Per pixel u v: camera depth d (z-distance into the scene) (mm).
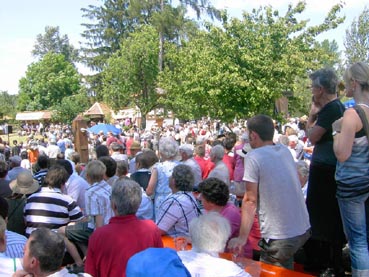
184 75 22281
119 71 34094
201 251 2820
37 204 4941
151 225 3291
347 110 2896
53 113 59719
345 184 3012
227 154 8234
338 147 2873
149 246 3189
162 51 35750
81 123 14719
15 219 5188
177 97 28766
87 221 4949
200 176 6914
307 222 3326
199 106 18109
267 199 3158
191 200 4273
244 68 15125
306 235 3314
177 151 6176
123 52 34156
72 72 82750
